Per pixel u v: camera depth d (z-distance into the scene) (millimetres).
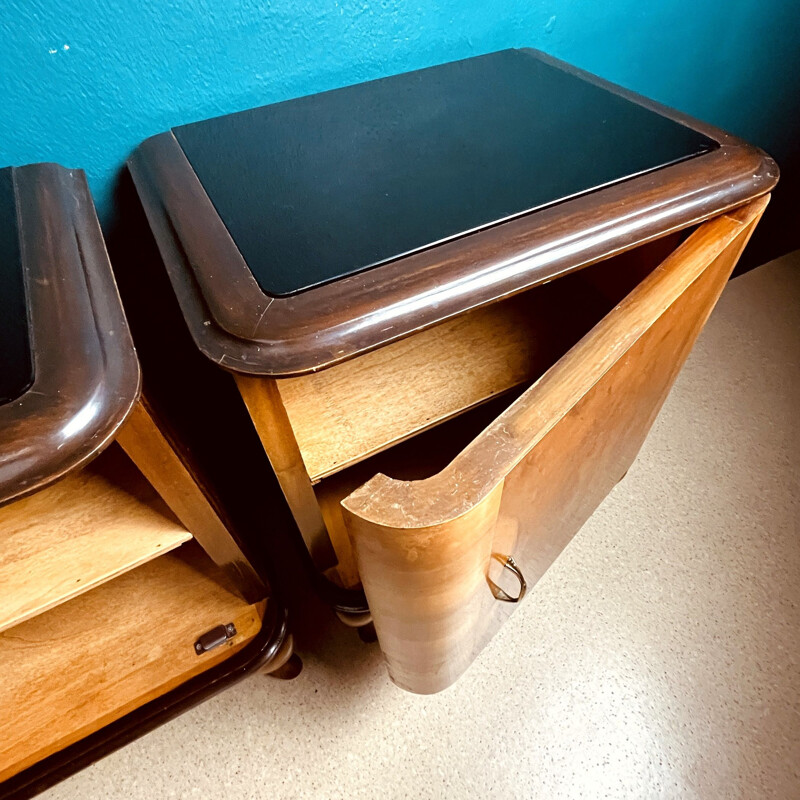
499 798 836
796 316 1372
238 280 428
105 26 556
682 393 1249
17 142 592
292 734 892
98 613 736
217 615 732
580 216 472
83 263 433
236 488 972
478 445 374
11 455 318
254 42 627
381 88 666
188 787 856
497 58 722
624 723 884
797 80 1095
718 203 508
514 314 672
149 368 757
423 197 495
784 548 1039
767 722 876
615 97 628
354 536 389
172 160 566
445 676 752
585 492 736
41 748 651
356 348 410
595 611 984
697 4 875
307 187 516
